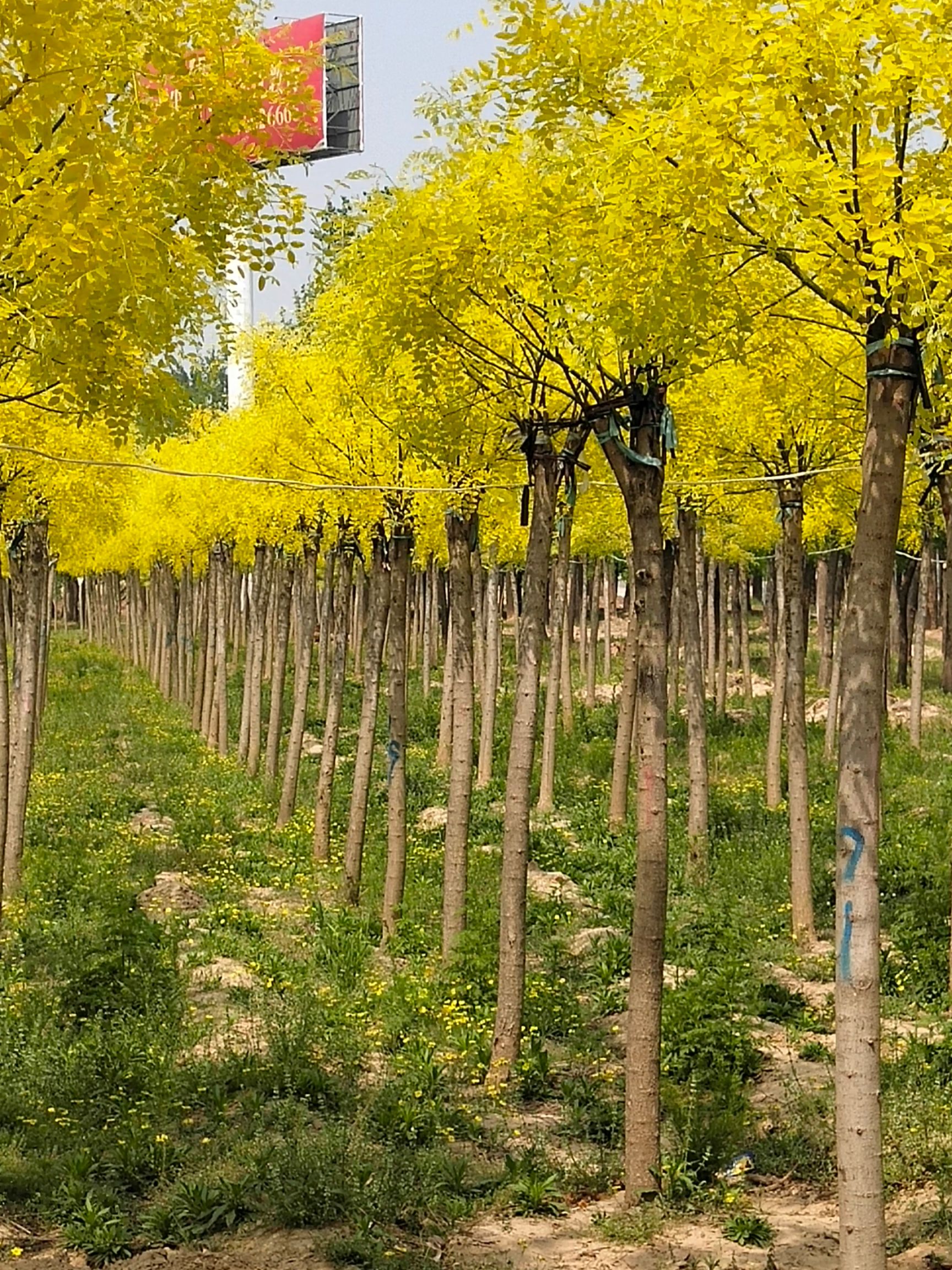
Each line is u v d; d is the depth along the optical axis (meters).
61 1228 6.76
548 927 12.88
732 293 5.84
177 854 15.75
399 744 13.09
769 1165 7.48
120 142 5.54
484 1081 9.14
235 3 6.10
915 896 12.88
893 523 4.88
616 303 5.52
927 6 4.33
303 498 14.95
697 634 15.64
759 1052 9.18
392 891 12.89
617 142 5.09
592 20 5.92
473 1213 6.96
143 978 10.61
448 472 10.98
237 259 6.62
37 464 12.88
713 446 12.33
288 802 17.91
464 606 11.64
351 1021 9.94
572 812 18.39
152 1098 8.32
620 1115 8.22
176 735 25.80
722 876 14.76
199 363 7.19
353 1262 6.28
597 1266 6.16
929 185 4.68
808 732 23.45
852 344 8.05
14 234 5.11
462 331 8.17
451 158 7.79
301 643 18.36
